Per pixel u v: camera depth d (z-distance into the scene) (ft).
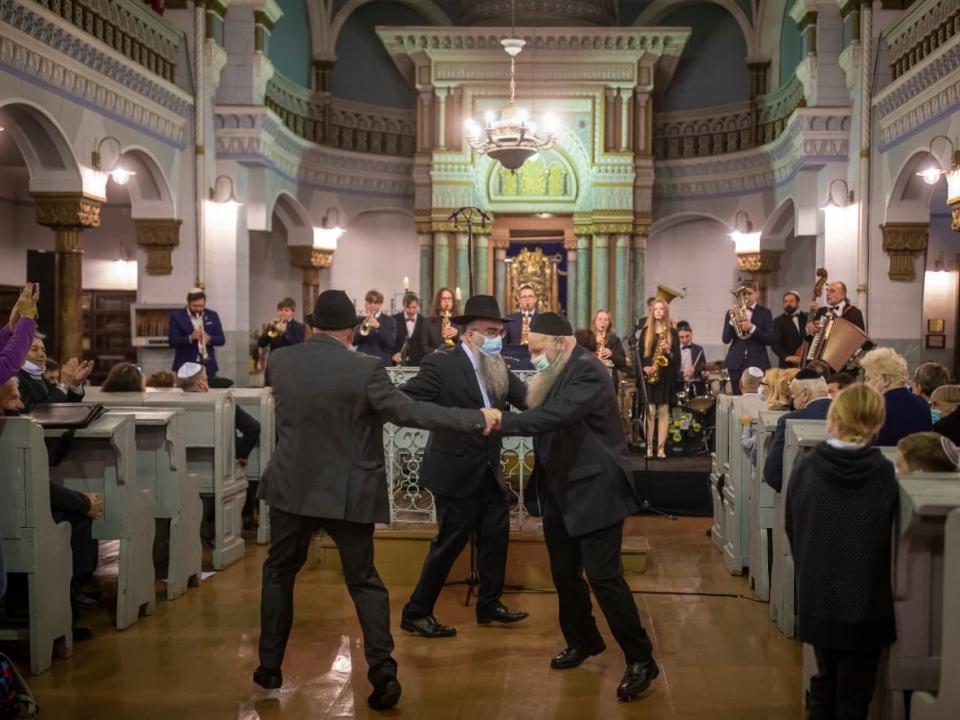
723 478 23.07
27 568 14.37
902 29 37.73
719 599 18.94
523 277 54.24
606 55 51.37
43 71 30.68
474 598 18.80
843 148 42.29
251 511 25.27
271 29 47.39
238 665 15.01
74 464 16.83
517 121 35.58
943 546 10.14
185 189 42.83
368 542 13.48
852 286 41.47
